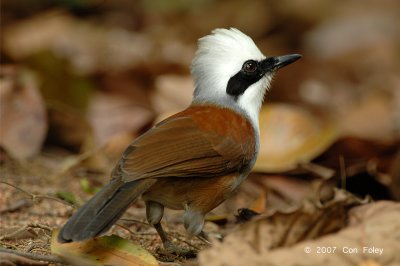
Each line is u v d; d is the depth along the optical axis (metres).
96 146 14.96
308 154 13.73
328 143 13.75
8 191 12.50
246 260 8.13
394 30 26.83
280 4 27.55
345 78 24.27
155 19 25.89
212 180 10.12
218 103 10.99
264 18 27.03
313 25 27.44
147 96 18.41
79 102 16.47
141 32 24.83
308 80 23.23
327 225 8.52
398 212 8.56
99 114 16.02
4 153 14.31
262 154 13.85
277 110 14.33
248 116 11.10
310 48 26.11
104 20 25.25
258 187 13.79
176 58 20.70
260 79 11.27
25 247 9.74
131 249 9.13
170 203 10.05
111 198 8.91
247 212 11.16
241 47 11.15
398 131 18.12
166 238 10.19
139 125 15.54
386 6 28.56
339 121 19.11
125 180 9.16
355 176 13.33
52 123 15.81
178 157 9.61
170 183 9.80
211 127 10.17
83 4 25.64
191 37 25.00
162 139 9.70
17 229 10.42
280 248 8.23
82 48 21.55
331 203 8.46
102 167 14.35
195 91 11.25
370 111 19.44
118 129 15.61
